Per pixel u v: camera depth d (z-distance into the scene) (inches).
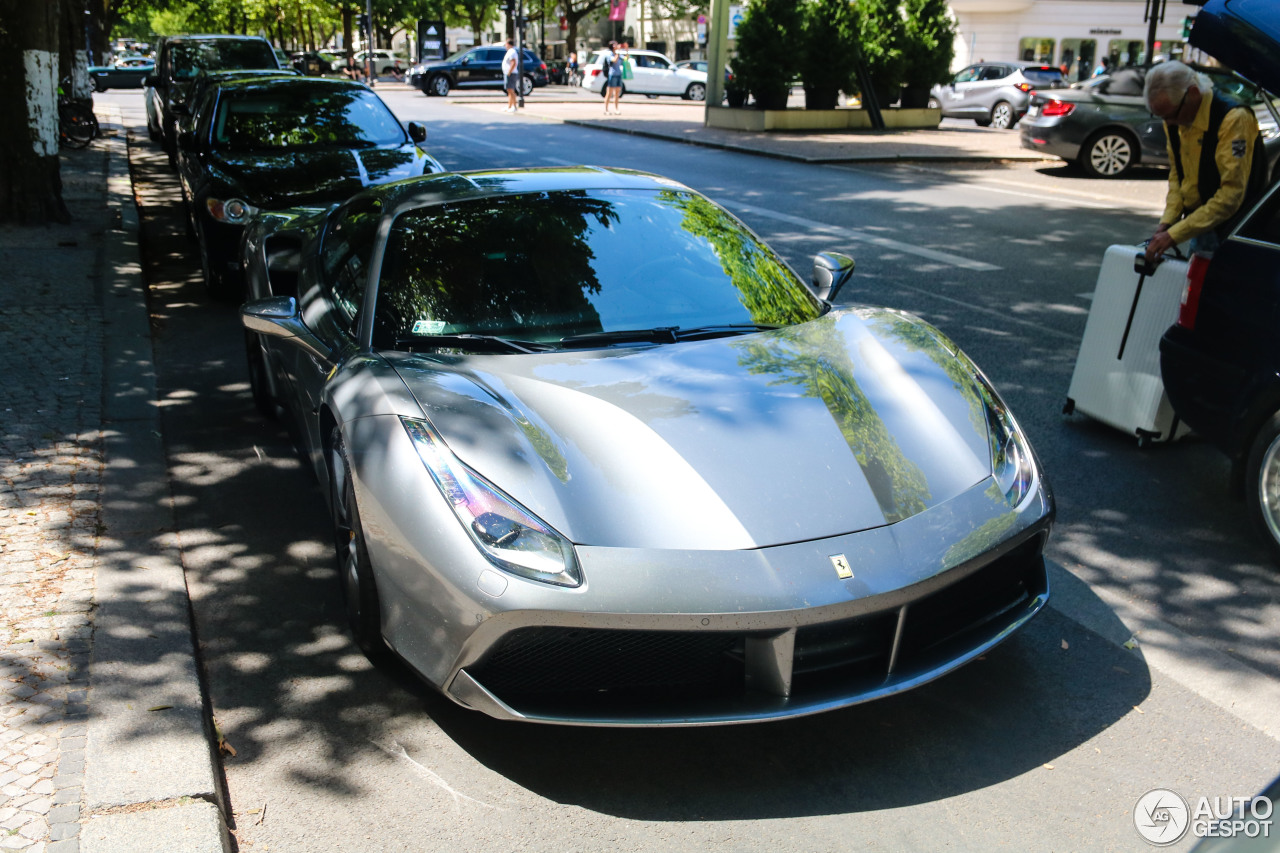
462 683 105.6
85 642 125.3
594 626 98.7
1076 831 98.7
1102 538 161.9
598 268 146.5
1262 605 141.4
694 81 1480.1
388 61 2001.7
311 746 112.2
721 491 106.2
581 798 104.1
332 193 302.5
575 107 1234.0
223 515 169.6
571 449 111.6
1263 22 142.3
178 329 281.9
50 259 339.3
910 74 938.1
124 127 888.3
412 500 108.0
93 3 1323.8
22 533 153.9
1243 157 180.5
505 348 132.7
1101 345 203.2
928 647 109.8
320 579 149.5
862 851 96.5
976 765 108.6
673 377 124.6
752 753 111.0
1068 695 120.6
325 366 143.3
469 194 158.6
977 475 115.6
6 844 91.4
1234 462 157.5
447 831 99.4
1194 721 115.8
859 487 109.3
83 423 199.9
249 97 348.2
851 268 167.5
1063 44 1569.9
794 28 869.8
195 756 104.5
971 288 323.6
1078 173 625.9
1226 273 156.5
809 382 125.3
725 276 150.3
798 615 99.3
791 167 641.0
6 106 386.6
